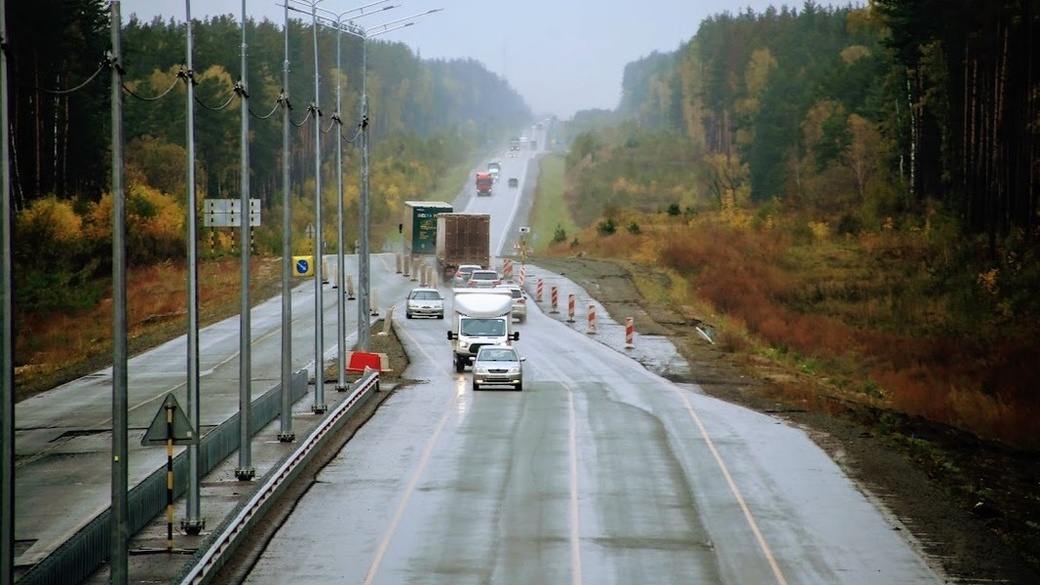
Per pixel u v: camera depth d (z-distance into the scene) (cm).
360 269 7019
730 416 5600
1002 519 3931
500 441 4903
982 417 6500
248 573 3106
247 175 3947
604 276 12112
